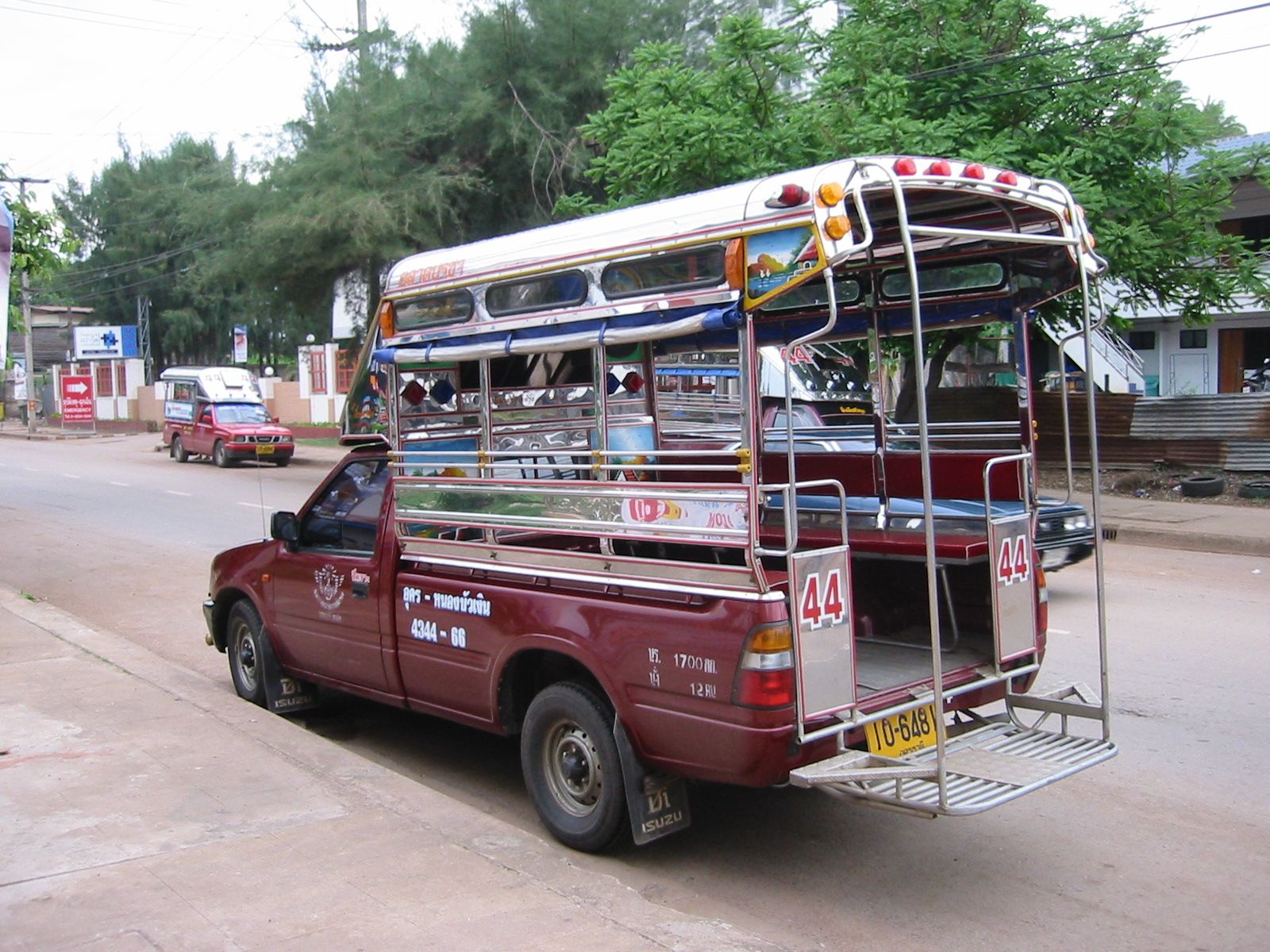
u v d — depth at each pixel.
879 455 6.50
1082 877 4.88
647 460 5.59
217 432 30.81
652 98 15.66
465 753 6.88
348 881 4.45
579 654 4.97
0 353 7.78
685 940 3.96
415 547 5.94
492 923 4.08
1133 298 17.09
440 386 5.98
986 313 6.11
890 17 16.38
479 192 26.59
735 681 4.36
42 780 5.62
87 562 14.55
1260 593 10.86
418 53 27.11
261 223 26.45
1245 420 17.61
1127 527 14.57
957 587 5.54
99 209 61.72
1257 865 4.97
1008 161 14.27
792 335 6.93
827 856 5.14
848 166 4.19
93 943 3.94
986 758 4.81
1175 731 6.73
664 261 4.76
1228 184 16.31
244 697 7.62
